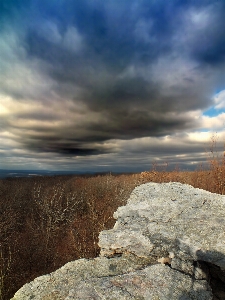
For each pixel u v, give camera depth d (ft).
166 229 12.56
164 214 13.83
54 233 40.27
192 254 10.64
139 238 12.44
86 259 12.07
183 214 13.46
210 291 9.32
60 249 35.76
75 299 8.98
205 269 10.37
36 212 50.93
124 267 11.19
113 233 13.28
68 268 11.41
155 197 15.74
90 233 38.52
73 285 9.97
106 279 10.00
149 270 10.50
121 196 47.85
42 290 10.02
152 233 12.60
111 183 62.80
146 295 9.00
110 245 12.70
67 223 45.14
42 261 33.01
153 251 11.85
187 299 8.86
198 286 9.48
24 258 33.37
